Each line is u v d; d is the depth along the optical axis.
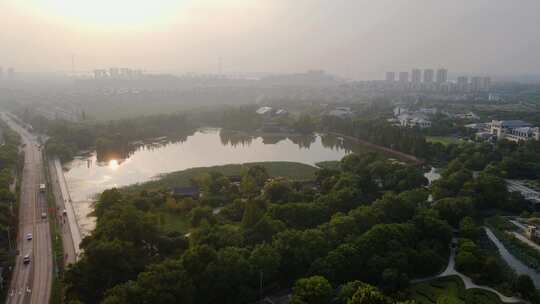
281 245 150.75
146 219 169.88
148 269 136.00
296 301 120.44
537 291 141.00
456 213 196.75
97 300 135.62
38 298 139.12
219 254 142.38
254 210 177.88
